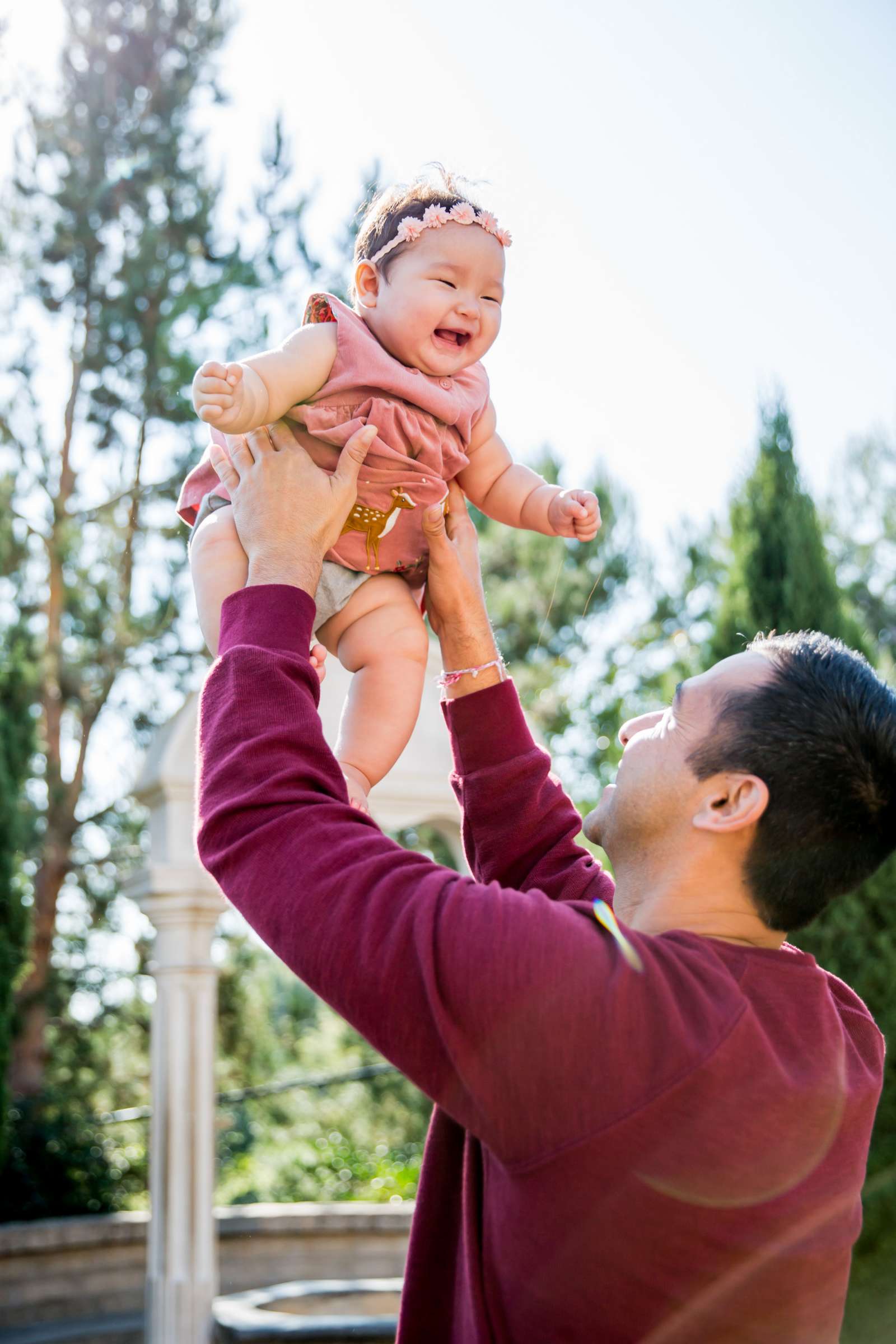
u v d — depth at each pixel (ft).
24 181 41.60
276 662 5.77
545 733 45.21
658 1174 4.97
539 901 5.29
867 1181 22.86
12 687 31.89
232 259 42.24
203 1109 22.29
